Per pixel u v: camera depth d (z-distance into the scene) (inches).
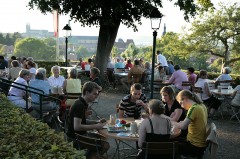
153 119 170.6
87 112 241.1
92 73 345.1
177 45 1195.9
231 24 1051.9
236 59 1123.9
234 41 1088.8
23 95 296.4
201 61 1964.8
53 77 368.5
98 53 613.9
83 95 191.2
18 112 193.8
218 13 1078.4
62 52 4940.9
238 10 1062.4
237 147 263.7
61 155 112.9
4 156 112.2
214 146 182.4
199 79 378.9
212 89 414.6
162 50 1764.3
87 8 559.2
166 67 623.5
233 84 549.0
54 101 302.4
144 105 229.6
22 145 124.0
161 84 455.2
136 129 187.6
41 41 4911.4
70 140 185.5
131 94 239.6
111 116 209.0
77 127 185.0
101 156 179.0
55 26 1083.9
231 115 387.2
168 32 1302.9
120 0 550.9
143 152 171.0
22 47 4822.8
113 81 597.0
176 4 577.6
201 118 191.6
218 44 1122.0
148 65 578.6
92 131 221.6
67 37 673.6
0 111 195.3
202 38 1119.6
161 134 169.2
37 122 168.9
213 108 368.5
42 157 110.0
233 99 349.1
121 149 248.5
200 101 199.9
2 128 150.9
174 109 220.4
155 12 362.3
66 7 569.9
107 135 185.6
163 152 164.6
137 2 550.0
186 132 210.4
